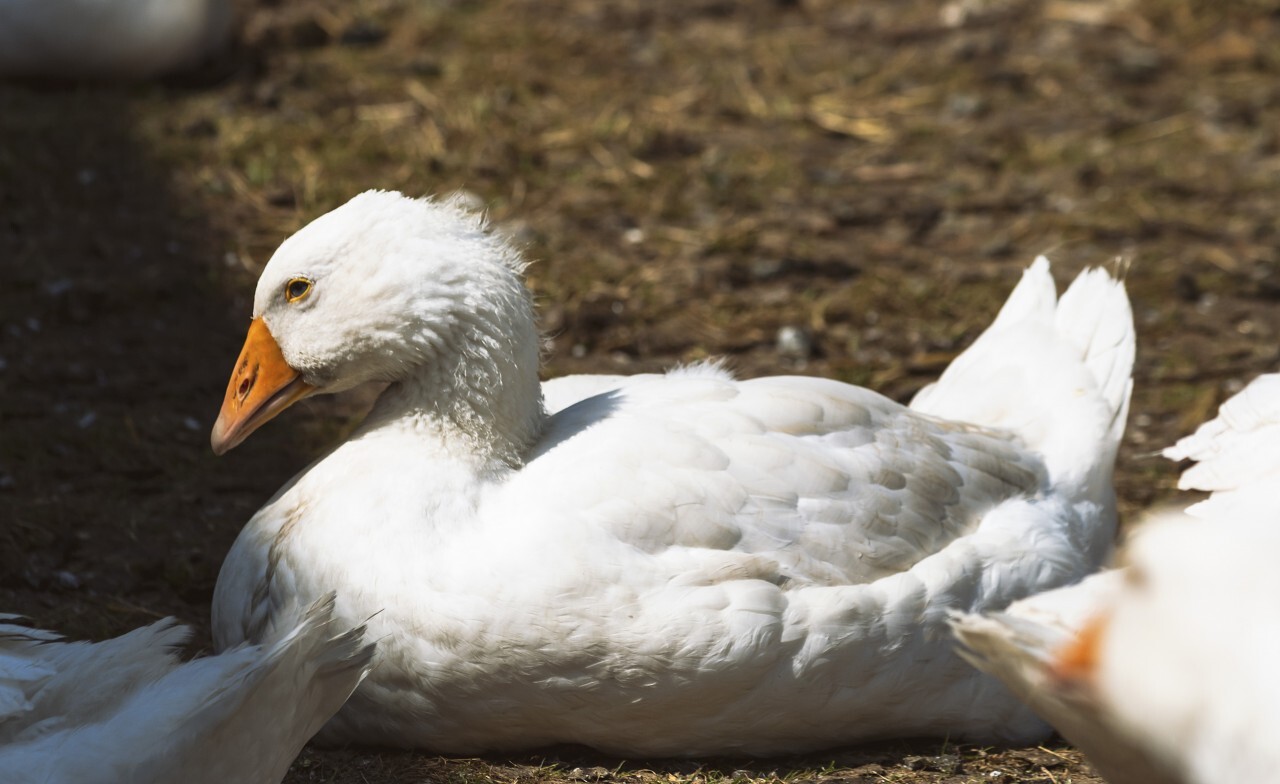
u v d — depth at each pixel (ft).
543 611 19.07
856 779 20.22
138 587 25.30
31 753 15.99
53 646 17.62
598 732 20.02
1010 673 14.82
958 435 22.75
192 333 35.37
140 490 28.53
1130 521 28.12
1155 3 61.11
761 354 35.55
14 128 44.78
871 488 20.93
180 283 37.40
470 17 58.95
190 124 45.60
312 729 17.25
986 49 57.11
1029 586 21.29
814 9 62.18
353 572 19.60
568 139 47.39
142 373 33.32
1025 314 26.13
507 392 20.85
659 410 21.29
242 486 28.91
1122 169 47.39
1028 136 49.83
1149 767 12.88
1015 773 20.62
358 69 52.29
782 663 19.58
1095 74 55.06
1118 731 12.66
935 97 52.80
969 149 48.73
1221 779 11.44
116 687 16.83
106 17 47.62
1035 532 21.74
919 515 21.17
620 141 47.57
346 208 21.57
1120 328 24.99
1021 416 24.36
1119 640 11.82
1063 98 53.11
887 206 44.37
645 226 42.09
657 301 37.70
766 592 19.43
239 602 20.62
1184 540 11.79
